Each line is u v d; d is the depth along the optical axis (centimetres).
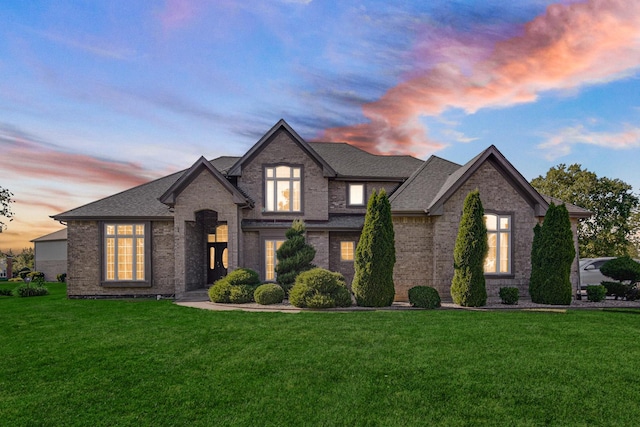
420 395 561
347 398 550
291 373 654
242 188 1883
